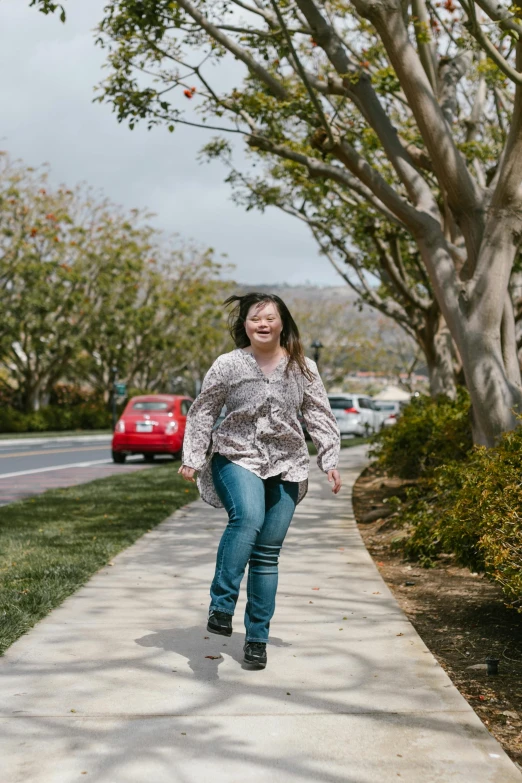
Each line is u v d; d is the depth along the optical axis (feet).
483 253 27.68
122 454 73.31
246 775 10.18
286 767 10.39
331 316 245.24
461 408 39.83
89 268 157.17
